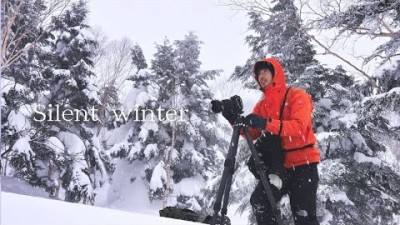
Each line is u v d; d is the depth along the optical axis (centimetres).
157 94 2781
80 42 2164
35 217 169
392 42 975
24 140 1692
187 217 518
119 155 2622
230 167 241
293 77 1441
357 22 1030
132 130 2706
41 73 2016
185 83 2680
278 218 249
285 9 1363
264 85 290
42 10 1884
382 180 1330
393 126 1368
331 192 1211
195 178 2609
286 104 278
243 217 2181
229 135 2752
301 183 271
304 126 264
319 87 1382
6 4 1591
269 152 269
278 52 1459
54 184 1911
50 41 2183
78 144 2033
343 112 1392
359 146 1330
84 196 1975
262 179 251
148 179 2650
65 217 179
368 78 1208
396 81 1094
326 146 1302
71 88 2055
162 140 2636
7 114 1720
